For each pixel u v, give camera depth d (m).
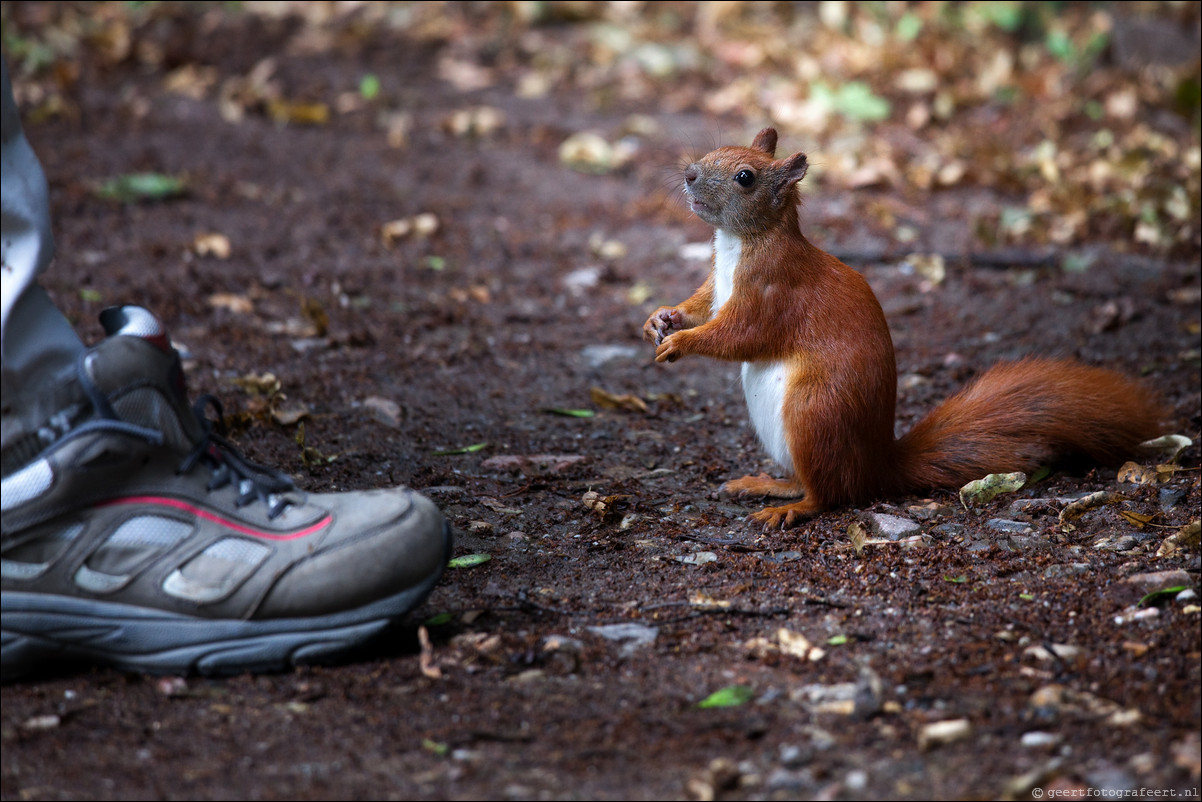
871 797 4.09
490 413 8.62
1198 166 13.52
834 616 5.45
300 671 4.97
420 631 5.07
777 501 7.07
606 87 18.27
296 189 13.90
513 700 4.76
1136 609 5.36
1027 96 17.53
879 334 6.68
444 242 12.56
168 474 4.95
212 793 4.18
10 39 18.69
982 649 5.06
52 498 4.74
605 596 5.74
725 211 6.66
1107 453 7.25
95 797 4.15
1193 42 18.03
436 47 20.31
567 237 12.82
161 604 4.83
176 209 13.09
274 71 18.42
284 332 10.03
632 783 4.21
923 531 6.44
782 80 18.27
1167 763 4.17
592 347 10.12
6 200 4.75
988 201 13.59
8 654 4.79
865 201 13.62
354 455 7.68
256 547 4.93
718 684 4.86
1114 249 12.05
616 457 7.86
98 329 9.69
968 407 7.19
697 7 22.59
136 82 17.86
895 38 20.11
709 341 6.68
